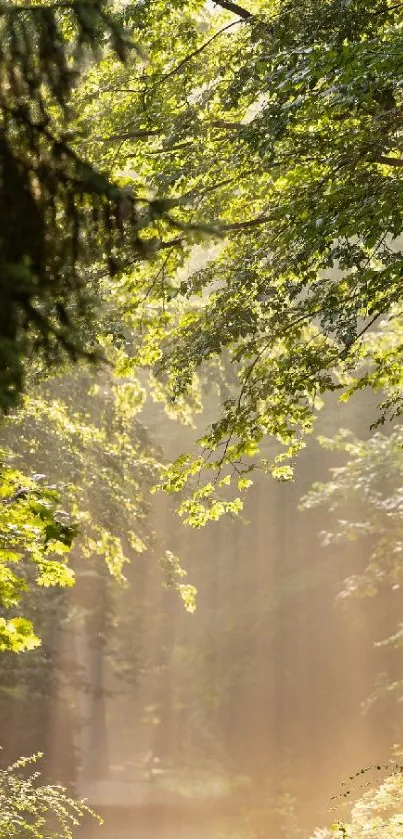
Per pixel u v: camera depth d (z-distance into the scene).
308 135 10.30
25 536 7.14
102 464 19.08
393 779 12.93
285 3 10.44
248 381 11.84
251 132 9.88
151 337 12.59
